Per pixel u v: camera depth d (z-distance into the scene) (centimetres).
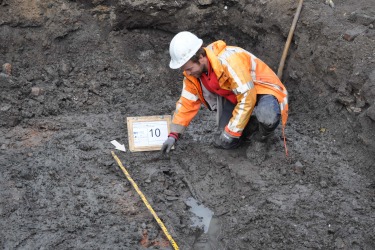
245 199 414
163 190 430
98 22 589
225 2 595
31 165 442
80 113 525
